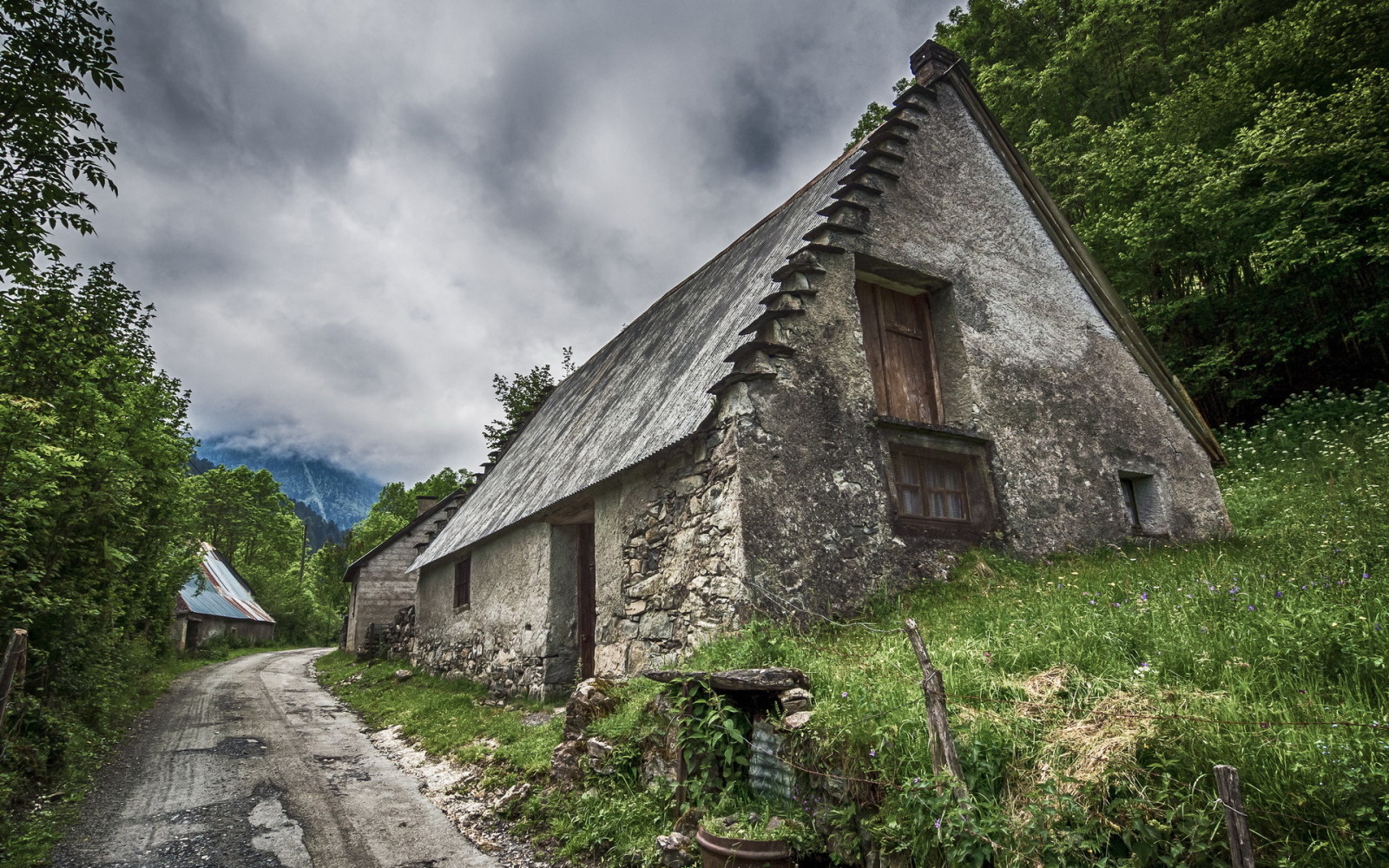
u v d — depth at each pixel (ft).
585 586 34.96
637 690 18.78
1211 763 8.79
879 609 22.33
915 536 25.14
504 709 32.07
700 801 13.43
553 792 17.76
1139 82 64.03
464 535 48.39
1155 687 11.07
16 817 16.88
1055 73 65.87
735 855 10.93
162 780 21.54
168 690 43.37
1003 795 9.49
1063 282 34.47
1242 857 7.16
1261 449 42.09
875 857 10.20
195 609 92.89
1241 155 45.68
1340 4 46.24
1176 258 50.34
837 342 25.81
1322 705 9.89
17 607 22.29
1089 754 9.20
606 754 16.63
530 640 34.53
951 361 29.50
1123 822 8.39
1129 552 28.07
